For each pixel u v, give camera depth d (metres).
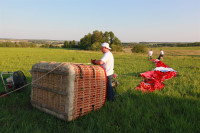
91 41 95.69
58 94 4.14
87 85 4.36
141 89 7.01
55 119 4.14
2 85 7.18
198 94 6.32
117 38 100.88
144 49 55.69
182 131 3.51
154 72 9.66
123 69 13.40
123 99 5.64
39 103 4.66
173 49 96.62
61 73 3.99
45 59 24.12
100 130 3.55
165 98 5.77
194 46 124.38
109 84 5.41
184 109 4.61
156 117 4.24
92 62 5.53
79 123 4.06
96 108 4.72
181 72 11.74
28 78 8.88
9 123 3.90
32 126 3.81
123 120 4.09
